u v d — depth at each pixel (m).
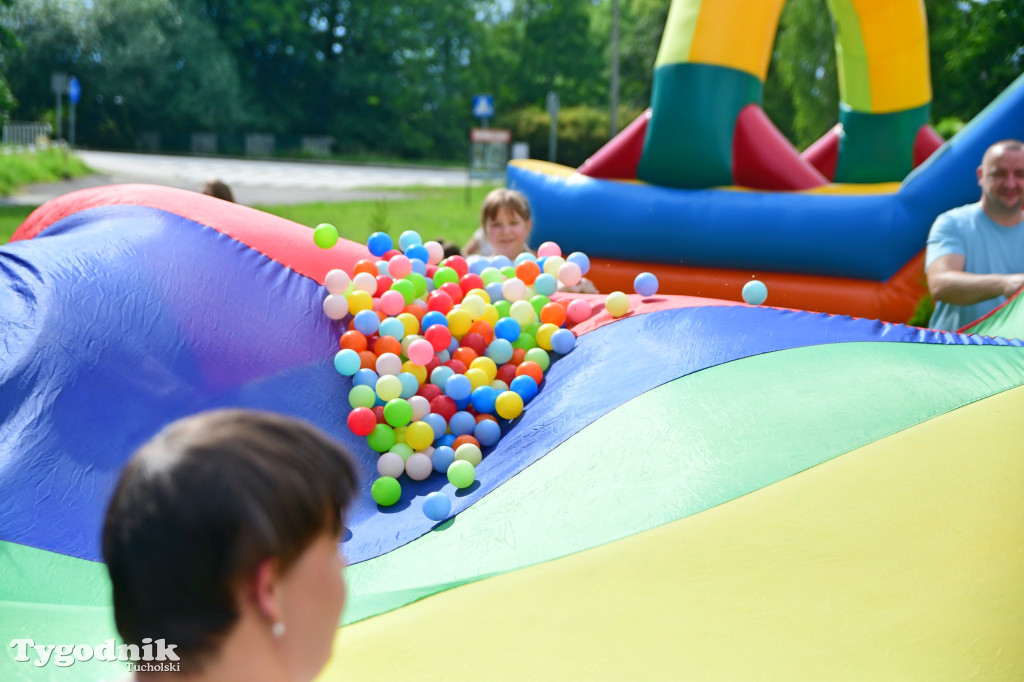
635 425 2.70
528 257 4.05
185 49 45.59
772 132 6.59
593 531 2.33
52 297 3.06
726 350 2.97
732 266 6.53
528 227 4.73
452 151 54.50
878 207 6.07
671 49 6.57
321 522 0.87
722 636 2.04
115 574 0.84
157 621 0.83
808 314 3.22
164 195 3.84
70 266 3.21
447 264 3.99
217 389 3.12
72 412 2.78
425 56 53.47
